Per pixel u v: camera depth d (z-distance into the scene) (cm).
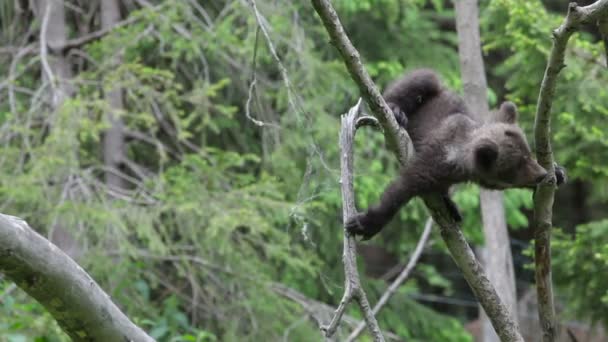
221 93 1673
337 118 1552
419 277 2397
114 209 1408
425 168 751
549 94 677
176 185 1430
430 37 1878
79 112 1390
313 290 1675
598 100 1252
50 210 1355
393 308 1838
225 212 1402
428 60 1778
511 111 822
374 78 1750
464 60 1261
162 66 1648
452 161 750
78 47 1623
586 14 638
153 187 1493
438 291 2397
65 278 593
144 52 1655
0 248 569
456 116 806
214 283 1502
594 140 1237
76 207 1356
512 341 707
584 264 1275
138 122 1542
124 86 1441
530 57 1243
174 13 1496
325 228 1641
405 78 898
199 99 1450
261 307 1475
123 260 1388
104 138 1614
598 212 2405
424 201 758
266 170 1600
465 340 1852
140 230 1376
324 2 639
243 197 1435
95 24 1747
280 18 1472
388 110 686
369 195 1518
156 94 1444
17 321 1130
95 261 1361
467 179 762
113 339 616
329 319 1524
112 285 1369
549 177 721
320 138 1444
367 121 711
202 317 1498
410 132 862
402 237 1797
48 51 1595
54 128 1377
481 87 1257
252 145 1695
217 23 1537
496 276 1273
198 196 1425
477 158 743
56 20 1612
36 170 1358
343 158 677
